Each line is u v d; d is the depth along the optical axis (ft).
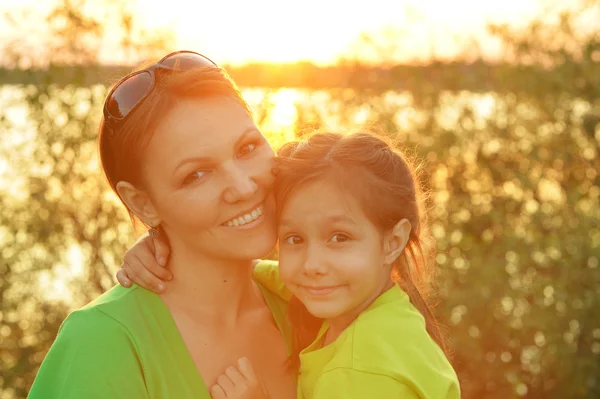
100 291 19.69
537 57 20.12
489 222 19.47
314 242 7.47
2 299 19.02
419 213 8.54
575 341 19.29
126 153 7.17
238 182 7.04
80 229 19.56
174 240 7.50
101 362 6.71
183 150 6.95
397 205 7.72
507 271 18.98
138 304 7.22
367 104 19.76
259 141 7.37
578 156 20.11
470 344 18.53
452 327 18.75
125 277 7.42
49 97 19.15
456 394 7.34
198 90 7.01
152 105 7.00
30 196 19.15
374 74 19.92
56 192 19.39
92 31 19.48
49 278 19.30
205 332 7.48
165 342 7.15
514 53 20.15
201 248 7.30
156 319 7.22
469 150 19.83
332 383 7.17
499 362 19.02
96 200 19.57
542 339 19.11
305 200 7.41
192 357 7.33
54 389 6.77
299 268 7.51
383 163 7.74
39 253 19.27
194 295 7.52
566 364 18.88
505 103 19.95
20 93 19.20
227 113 7.11
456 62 20.04
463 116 19.81
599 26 20.12
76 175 19.43
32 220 19.17
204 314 7.54
